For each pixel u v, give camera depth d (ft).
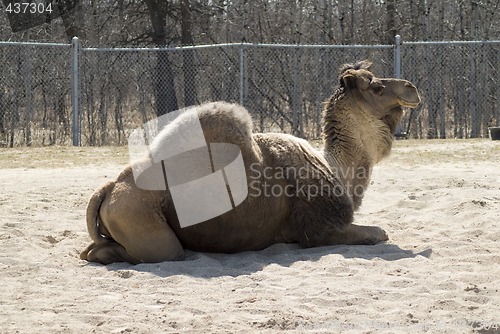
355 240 29.45
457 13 111.65
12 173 55.93
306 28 108.47
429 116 85.10
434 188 45.37
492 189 43.73
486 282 23.79
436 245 29.04
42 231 33.40
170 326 20.06
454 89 86.12
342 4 106.83
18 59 80.33
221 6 107.45
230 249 28.58
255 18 108.58
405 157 62.90
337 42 107.45
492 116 89.76
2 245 29.81
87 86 82.64
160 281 24.47
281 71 84.33
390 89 30.35
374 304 21.72
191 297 22.75
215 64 85.56
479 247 28.22
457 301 21.68
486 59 85.81
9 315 21.04
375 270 25.35
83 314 21.07
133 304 22.12
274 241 29.48
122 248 27.63
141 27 110.52
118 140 78.84
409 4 106.11
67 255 29.19
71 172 56.13
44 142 79.56
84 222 36.04
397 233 31.63
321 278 24.41
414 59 85.61
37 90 81.76
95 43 103.96
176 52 89.92
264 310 21.17
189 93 85.71
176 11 106.11
